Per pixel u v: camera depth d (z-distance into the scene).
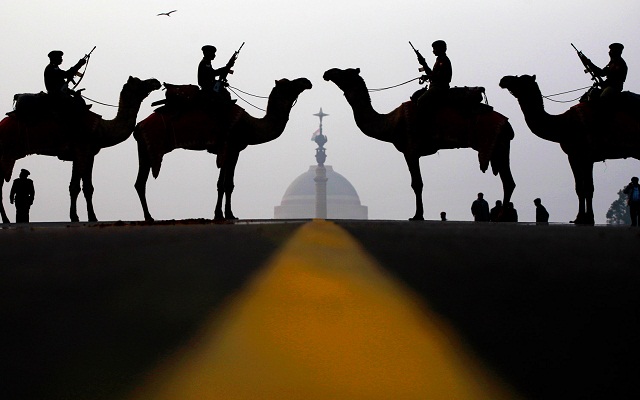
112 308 8.55
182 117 31.30
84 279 10.21
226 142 31.52
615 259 12.19
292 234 16.78
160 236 16.28
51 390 6.18
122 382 6.29
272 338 7.32
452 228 19.94
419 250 13.59
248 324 7.77
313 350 7.02
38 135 31.11
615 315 8.47
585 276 10.63
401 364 6.73
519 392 6.23
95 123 32.03
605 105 31.20
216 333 7.49
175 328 7.73
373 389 6.12
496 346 7.36
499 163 32.72
